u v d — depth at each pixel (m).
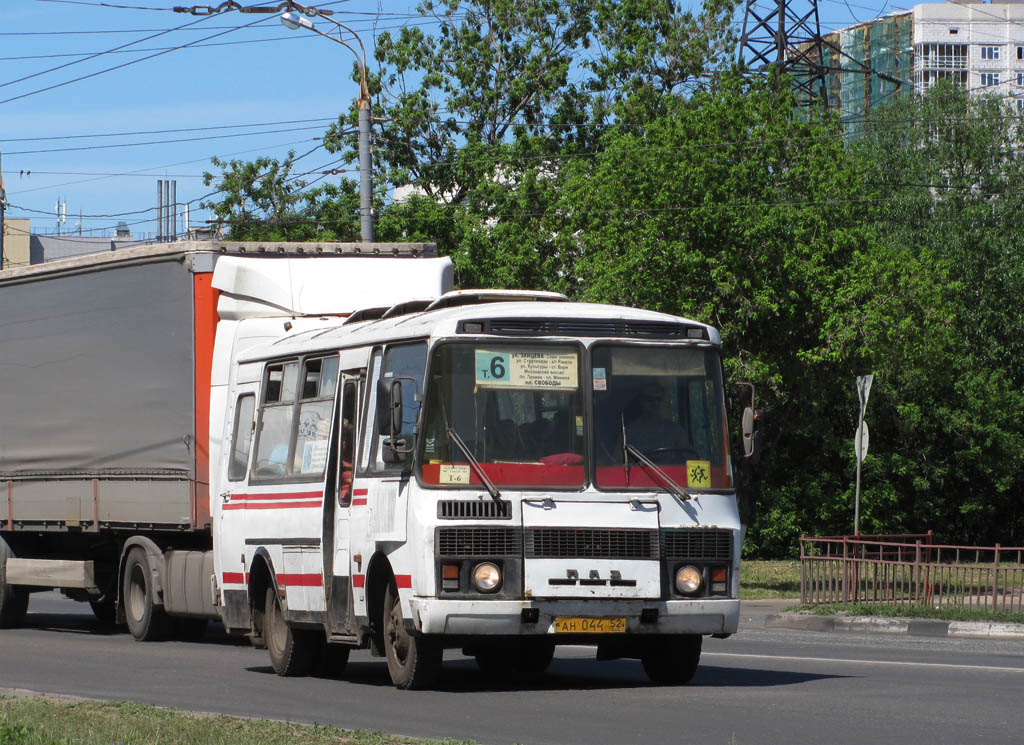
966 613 28.11
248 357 22.30
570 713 15.25
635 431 17.31
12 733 13.51
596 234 44.34
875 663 20.58
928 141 66.56
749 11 67.81
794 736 13.30
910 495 63.25
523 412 17.06
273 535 20.53
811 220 42.94
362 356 18.78
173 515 26.33
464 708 15.81
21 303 30.41
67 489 29.11
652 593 16.86
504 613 16.50
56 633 30.19
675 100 46.19
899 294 43.62
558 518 16.78
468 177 69.38
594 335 17.45
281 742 12.88
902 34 176.00
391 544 17.28
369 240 39.88
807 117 52.06
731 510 17.48
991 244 62.91
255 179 68.88
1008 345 63.91
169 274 26.39
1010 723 14.06
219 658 23.55
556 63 73.25
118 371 27.61
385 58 72.81
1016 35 175.75
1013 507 64.75
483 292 19.06
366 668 21.97
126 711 15.29
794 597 37.25
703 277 42.16
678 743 12.99
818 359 42.03
